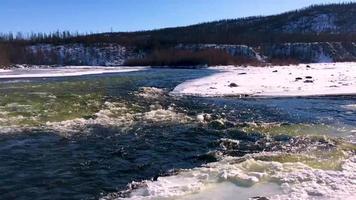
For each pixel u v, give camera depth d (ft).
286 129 52.24
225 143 45.37
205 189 29.99
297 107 71.31
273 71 161.89
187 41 407.03
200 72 188.44
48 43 395.34
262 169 33.71
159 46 391.65
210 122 57.11
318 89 91.76
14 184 33.01
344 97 81.56
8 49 323.98
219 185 30.68
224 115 63.98
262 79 118.83
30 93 87.51
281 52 379.14
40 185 32.83
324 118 60.23
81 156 40.86
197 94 89.86
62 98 79.66
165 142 46.70
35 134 50.52
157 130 53.06
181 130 52.95
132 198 28.94
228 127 54.44
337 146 42.09
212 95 88.02
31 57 339.98
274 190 29.30
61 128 54.03
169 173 35.29
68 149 43.55
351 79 111.34
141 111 67.31
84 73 186.60
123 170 36.55
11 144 45.55
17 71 203.41
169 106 72.74
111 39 424.87
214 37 430.61
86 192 31.35
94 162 38.88
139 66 300.20
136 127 54.95
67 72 196.13
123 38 437.58
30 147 44.29
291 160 36.83
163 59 307.37
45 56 355.56
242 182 30.94
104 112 65.16
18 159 39.70
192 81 122.21
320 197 27.12
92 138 48.62
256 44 397.80
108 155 41.32
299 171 32.65
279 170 33.22
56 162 38.81
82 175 35.17
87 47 388.37
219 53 311.47
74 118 60.70
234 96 86.22
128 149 43.60
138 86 108.99
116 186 32.53
